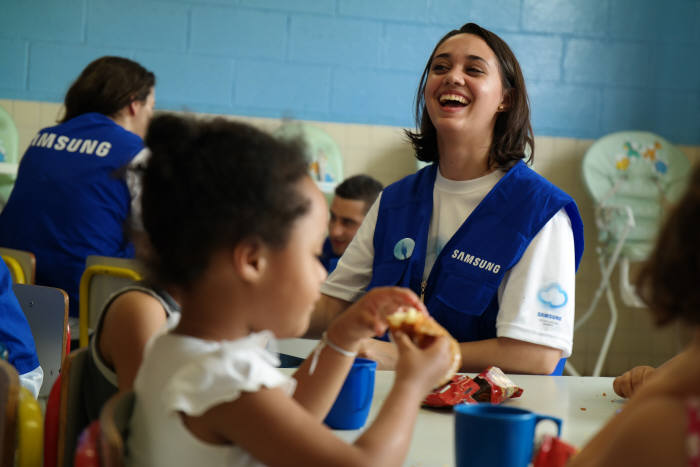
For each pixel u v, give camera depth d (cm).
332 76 423
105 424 64
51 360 164
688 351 56
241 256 69
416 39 429
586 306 437
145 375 72
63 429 97
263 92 417
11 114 395
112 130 249
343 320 87
